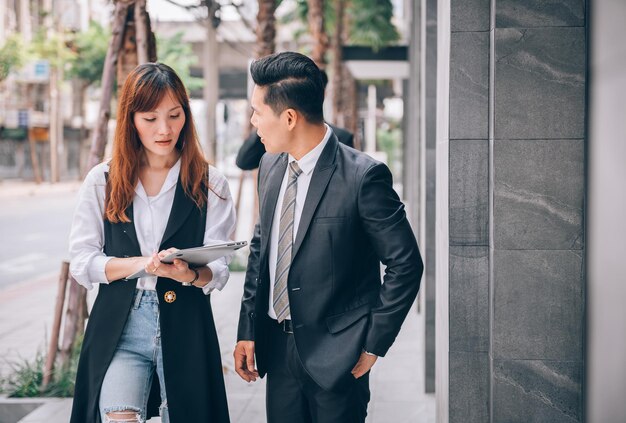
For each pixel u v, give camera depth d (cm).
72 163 5006
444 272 325
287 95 256
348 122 2169
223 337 739
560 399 294
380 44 1616
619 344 252
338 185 260
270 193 276
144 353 282
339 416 266
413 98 1036
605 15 266
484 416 305
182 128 287
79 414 284
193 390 282
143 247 284
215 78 1561
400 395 542
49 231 1847
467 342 304
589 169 284
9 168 4175
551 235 291
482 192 300
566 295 291
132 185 282
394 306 255
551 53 287
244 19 1089
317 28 1286
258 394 544
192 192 288
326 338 261
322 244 259
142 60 544
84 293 557
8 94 3841
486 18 298
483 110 299
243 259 1225
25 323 827
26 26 3903
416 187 889
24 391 526
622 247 248
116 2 547
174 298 280
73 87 4750
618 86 252
